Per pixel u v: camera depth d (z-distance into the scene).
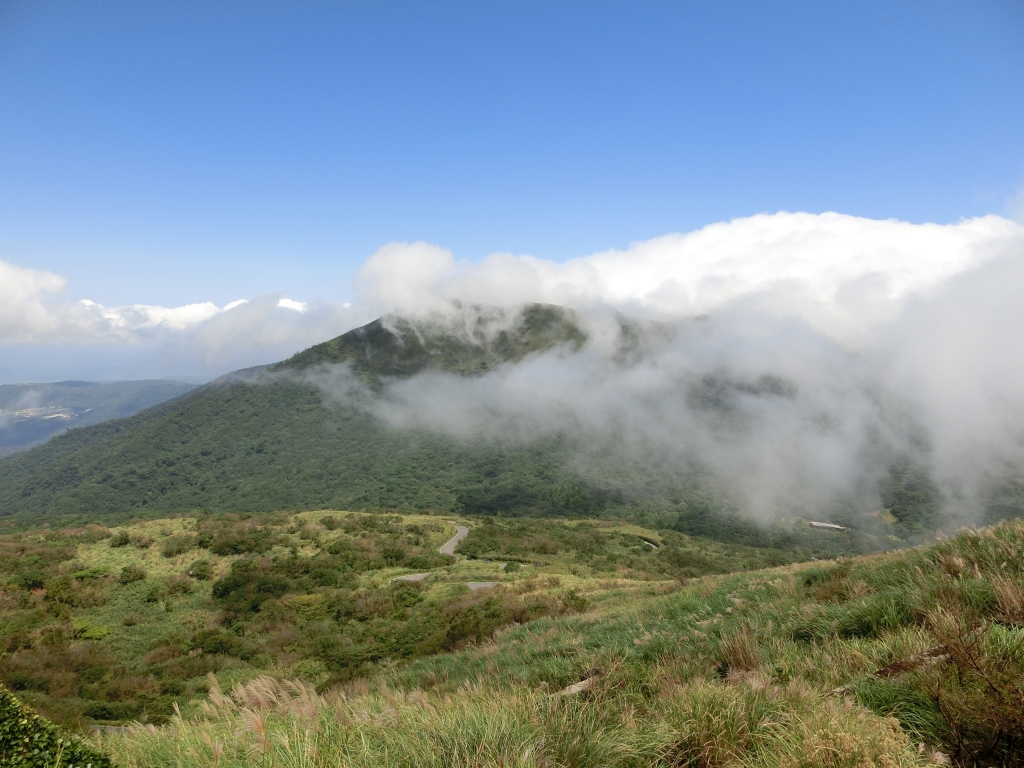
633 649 7.83
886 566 9.41
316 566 50.22
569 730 3.95
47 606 36.00
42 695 20.73
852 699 3.84
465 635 21.25
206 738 4.32
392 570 52.38
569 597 23.22
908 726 3.42
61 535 54.72
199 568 45.97
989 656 3.69
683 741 3.88
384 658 24.06
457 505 156.00
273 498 164.38
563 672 7.20
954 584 6.16
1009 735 2.96
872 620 6.16
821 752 3.07
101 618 35.53
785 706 4.00
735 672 5.46
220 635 32.50
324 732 4.09
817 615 7.12
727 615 8.98
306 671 24.69
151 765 3.99
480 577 48.44
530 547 79.19
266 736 3.88
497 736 3.75
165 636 33.12
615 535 107.19
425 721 4.15
